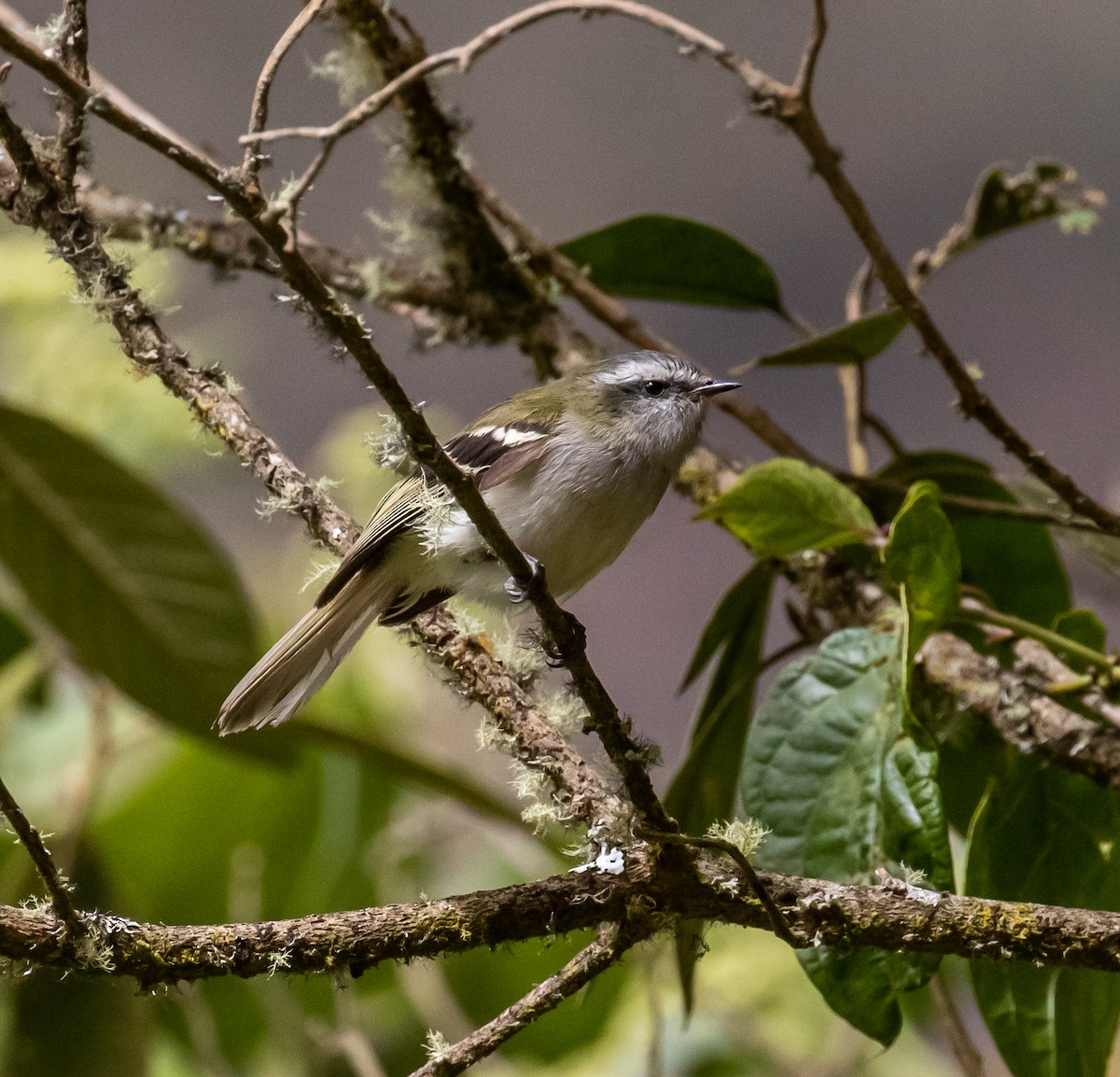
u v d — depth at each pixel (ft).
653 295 28.30
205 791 31.68
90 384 34.32
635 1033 32.12
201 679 28.58
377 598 23.31
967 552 26.43
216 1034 30.12
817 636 26.18
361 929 16.98
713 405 26.96
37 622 31.58
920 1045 31.37
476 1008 30.17
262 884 31.83
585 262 27.66
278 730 27.81
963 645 23.97
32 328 34.27
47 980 24.12
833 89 77.77
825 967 19.39
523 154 80.02
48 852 15.87
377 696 34.17
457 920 17.12
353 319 14.87
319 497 20.79
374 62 26.86
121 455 34.55
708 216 79.30
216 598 28.30
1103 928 17.12
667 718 72.54
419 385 74.18
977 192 26.55
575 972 17.35
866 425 27.27
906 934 17.35
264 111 16.29
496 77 79.77
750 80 23.85
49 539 27.68
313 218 67.82
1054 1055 20.53
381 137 27.84
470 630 20.93
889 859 20.11
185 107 72.95
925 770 20.24
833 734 21.22
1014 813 22.44
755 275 27.55
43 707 31.30
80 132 19.67
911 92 77.05
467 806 28.45
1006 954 17.26
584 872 17.54
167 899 31.68
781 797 21.12
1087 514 23.91
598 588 75.31
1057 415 73.05
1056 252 74.49
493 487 24.52
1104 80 74.23
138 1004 24.45
